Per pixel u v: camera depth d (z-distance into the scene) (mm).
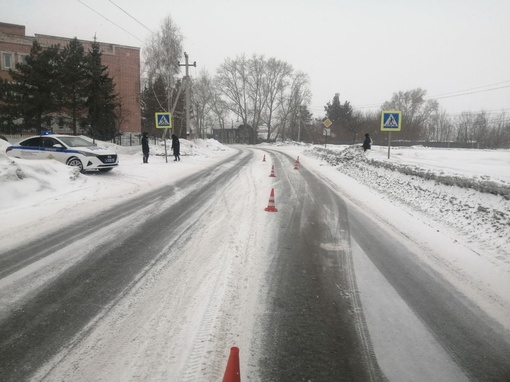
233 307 4367
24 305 4320
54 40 37500
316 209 9906
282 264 5789
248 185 13812
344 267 5746
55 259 5781
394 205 10586
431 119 96438
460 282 5230
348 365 3371
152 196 11219
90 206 9570
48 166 12328
